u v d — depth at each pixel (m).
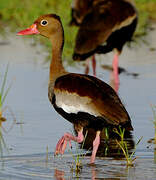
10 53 19.58
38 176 10.27
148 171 10.52
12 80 16.34
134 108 14.05
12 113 13.80
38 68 17.69
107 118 10.92
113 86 16.06
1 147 11.73
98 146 12.00
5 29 22.97
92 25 16.27
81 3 17.94
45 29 12.56
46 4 24.58
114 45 16.67
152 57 19.19
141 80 16.59
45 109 14.16
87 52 16.02
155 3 26.08
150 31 22.67
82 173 10.45
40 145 11.86
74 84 11.46
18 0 25.58
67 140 11.47
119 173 10.42
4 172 10.45
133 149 11.73
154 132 12.61
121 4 16.94
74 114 11.41
